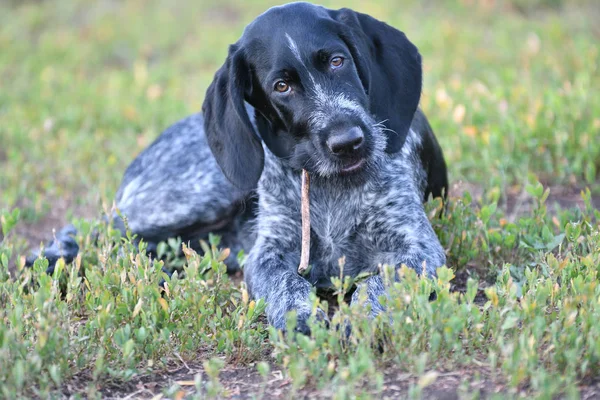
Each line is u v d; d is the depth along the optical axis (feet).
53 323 21.39
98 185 39.93
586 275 23.90
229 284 27.17
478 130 41.39
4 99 58.44
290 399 19.85
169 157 33.81
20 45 73.15
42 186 42.34
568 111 39.60
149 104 53.93
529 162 37.83
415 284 21.81
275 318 24.66
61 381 21.38
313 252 29.01
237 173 26.40
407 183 28.99
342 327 21.74
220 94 26.76
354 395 19.36
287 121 26.08
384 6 72.28
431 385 20.31
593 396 19.38
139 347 22.75
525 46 56.54
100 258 27.27
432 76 53.21
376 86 26.94
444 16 69.46
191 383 21.76
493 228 30.07
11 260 32.01
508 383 19.92
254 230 30.91
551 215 33.27
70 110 52.95
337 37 26.02
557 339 20.72
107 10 82.33
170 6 81.51
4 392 19.86
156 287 24.26
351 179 25.94
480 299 26.89
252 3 79.25
